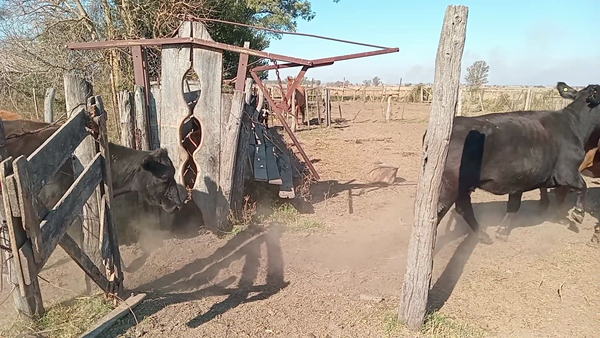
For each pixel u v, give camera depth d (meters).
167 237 5.81
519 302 4.25
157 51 15.56
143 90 6.06
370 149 13.22
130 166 5.21
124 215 5.96
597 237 5.73
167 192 5.32
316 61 6.44
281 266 5.04
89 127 3.72
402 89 42.59
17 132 4.93
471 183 5.09
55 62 15.19
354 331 3.74
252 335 3.67
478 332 3.72
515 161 5.19
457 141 4.96
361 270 4.96
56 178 4.80
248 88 9.62
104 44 5.94
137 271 4.83
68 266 4.81
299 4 26.97
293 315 3.99
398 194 8.12
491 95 29.14
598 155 6.54
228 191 6.06
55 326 3.59
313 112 26.08
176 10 15.12
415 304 3.67
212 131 5.95
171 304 4.11
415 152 12.67
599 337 3.70
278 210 6.78
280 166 8.12
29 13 14.65
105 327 3.61
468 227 6.27
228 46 5.73
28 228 2.88
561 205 6.50
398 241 5.79
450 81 3.23
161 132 6.11
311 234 6.01
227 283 4.61
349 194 7.83
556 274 4.83
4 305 3.93
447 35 3.19
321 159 11.55
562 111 5.95
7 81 15.45
